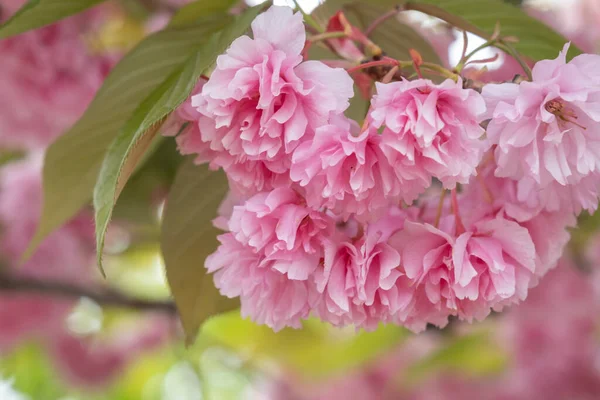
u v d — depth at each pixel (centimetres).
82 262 138
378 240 68
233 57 67
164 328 161
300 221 67
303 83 67
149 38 73
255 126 67
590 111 66
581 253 135
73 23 99
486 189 71
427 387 170
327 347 172
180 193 76
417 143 66
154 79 74
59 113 104
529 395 155
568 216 71
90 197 80
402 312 69
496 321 149
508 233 69
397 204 70
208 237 76
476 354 163
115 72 74
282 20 67
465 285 68
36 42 96
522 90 66
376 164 67
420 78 68
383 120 66
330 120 67
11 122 109
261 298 69
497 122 67
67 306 142
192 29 74
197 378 179
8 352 145
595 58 67
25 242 128
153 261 160
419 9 74
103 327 158
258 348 173
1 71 98
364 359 170
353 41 75
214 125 67
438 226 70
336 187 67
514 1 89
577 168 67
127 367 161
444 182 67
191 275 77
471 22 74
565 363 150
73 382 157
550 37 73
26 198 127
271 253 67
